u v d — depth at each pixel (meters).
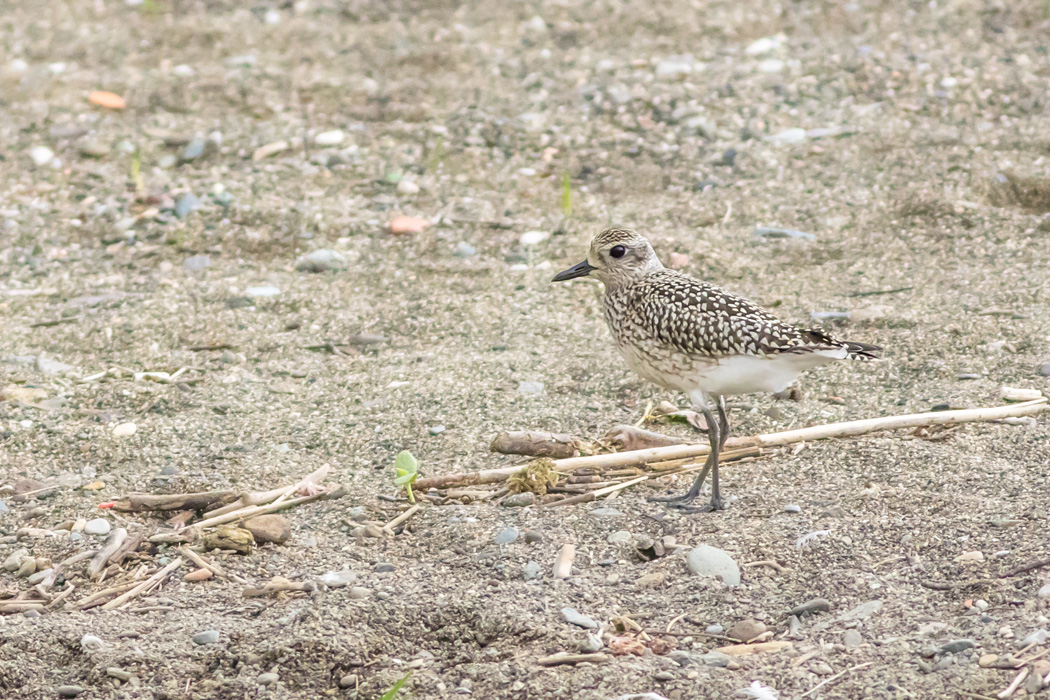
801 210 13.71
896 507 7.96
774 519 7.97
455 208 14.18
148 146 15.66
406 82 17.52
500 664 6.57
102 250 13.38
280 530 8.14
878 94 16.41
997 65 16.97
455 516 8.33
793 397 9.95
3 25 19.86
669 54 18.12
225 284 12.59
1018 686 5.98
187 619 7.18
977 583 6.95
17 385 10.52
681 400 10.06
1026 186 13.71
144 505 8.55
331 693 6.55
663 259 12.68
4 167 15.12
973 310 11.13
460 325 11.66
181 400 10.30
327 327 11.70
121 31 19.59
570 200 14.29
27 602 7.46
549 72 17.66
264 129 16.12
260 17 20.14
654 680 6.36
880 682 6.15
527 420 9.77
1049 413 9.18
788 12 19.39
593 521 8.14
